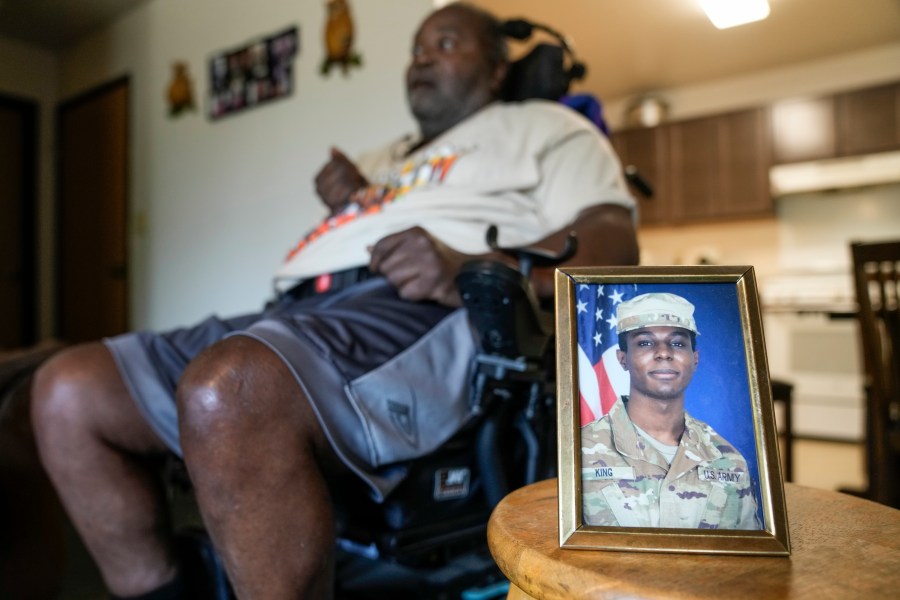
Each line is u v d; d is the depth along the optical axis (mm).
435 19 1402
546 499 580
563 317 502
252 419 719
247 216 2881
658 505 459
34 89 4250
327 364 794
